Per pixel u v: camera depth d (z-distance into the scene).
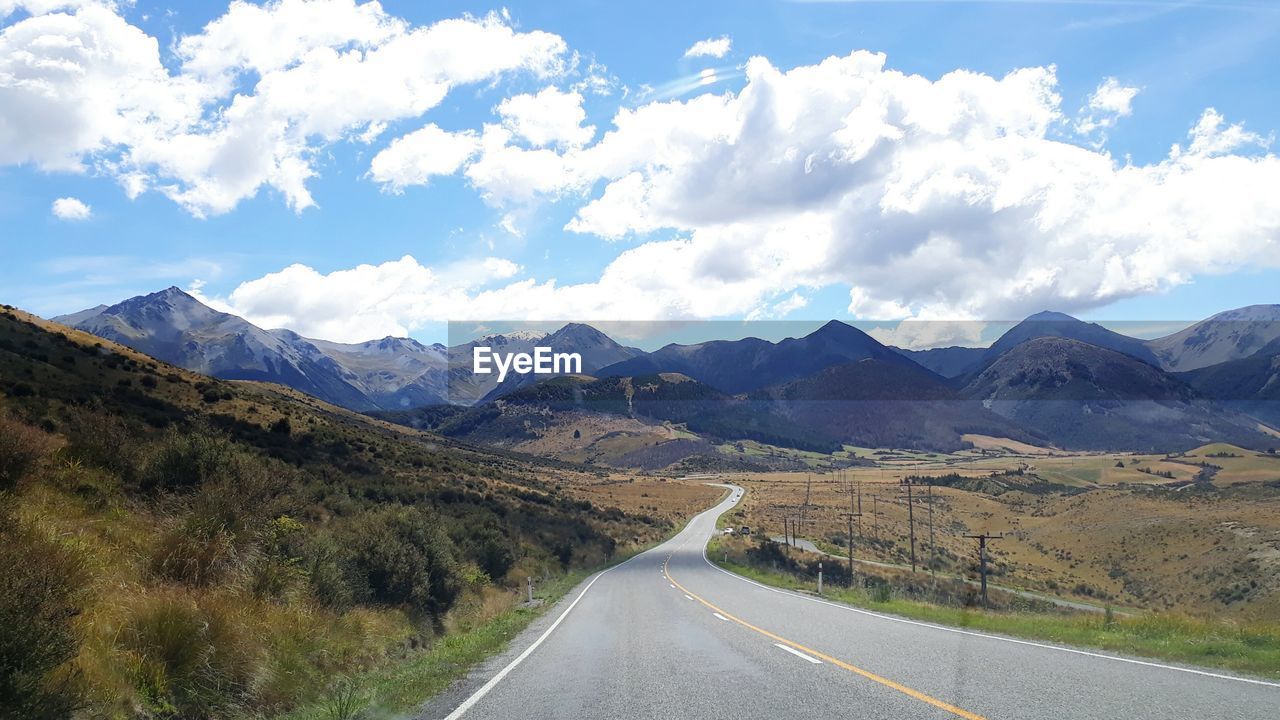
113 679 7.53
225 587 11.51
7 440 14.64
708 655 12.20
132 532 12.90
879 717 7.30
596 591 30.94
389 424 134.38
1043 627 15.27
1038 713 7.25
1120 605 55.81
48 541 8.28
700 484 173.12
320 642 11.79
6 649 6.32
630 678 10.27
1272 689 8.40
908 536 86.19
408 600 18.95
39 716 6.44
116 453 18.59
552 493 90.06
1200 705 7.54
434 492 50.81
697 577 39.12
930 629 15.54
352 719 8.18
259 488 16.00
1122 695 8.09
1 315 45.03
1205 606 52.53
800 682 9.39
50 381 34.09
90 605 8.39
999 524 93.62
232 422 45.03
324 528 22.17
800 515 103.38
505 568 34.41
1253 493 82.62
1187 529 69.31
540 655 13.10
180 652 8.66
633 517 91.50
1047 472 152.25
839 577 52.66
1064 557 73.81
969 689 8.57
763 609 21.00
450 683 10.34
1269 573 53.00
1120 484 126.50
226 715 8.48
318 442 51.25
